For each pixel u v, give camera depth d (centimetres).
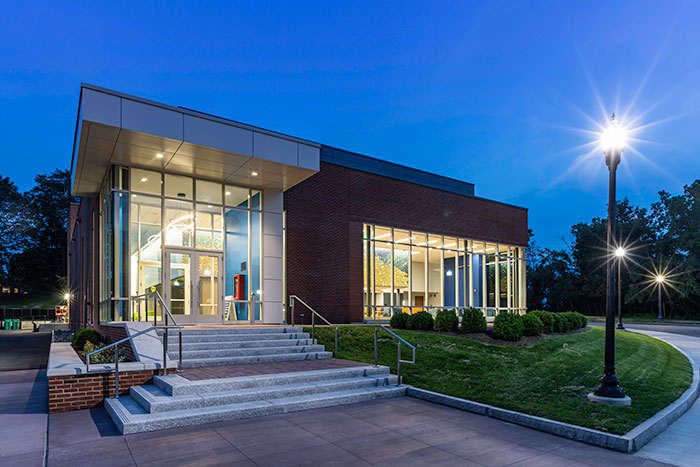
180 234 1507
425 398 882
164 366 877
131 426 646
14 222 7481
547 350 1372
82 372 807
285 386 847
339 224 2073
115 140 1235
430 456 573
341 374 944
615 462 573
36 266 7419
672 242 5356
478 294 2662
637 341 1919
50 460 542
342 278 2048
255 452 572
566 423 695
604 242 5853
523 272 2945
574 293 6162
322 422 712
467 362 1155
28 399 902
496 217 2814
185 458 549
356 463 542
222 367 1002
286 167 1492
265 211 1722
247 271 1645
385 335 1446
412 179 2733
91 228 2002
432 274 2434
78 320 2669
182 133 1256
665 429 729
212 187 1603
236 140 1359
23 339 2606
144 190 1455
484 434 674
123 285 1370
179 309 1470
